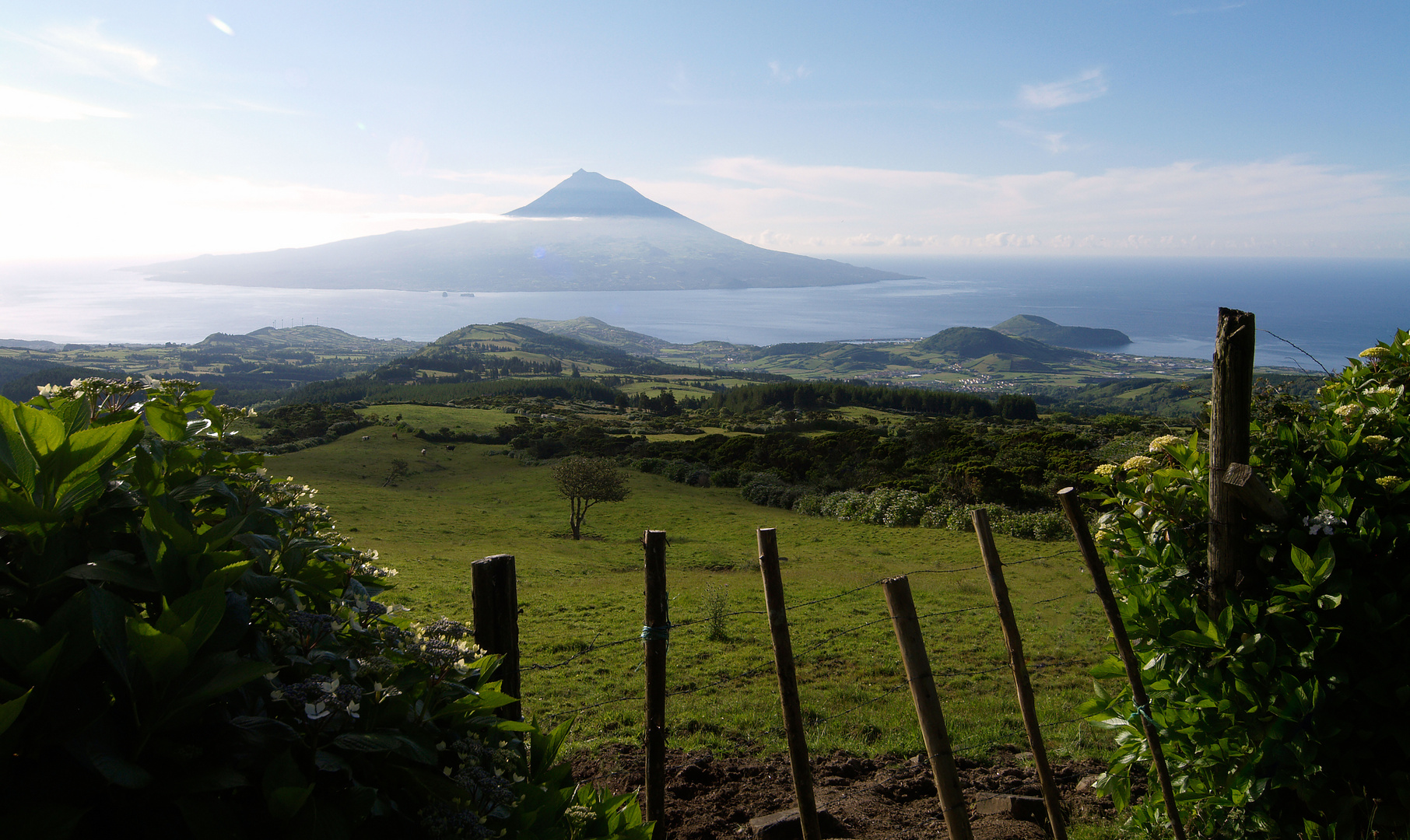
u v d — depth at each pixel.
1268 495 3.39
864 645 13.89
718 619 15.12
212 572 1.41
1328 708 3.32
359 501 52.41
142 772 1.22
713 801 5.77
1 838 1.12
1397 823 3.24
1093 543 4.03
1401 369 4.30
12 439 1.45
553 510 54.12
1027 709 4.08
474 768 1.75
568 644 14.74
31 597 1.42
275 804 1.29
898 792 5.86
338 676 1.47
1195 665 3.61
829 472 67.94
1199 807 3.79
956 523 41.12
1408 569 3.36
